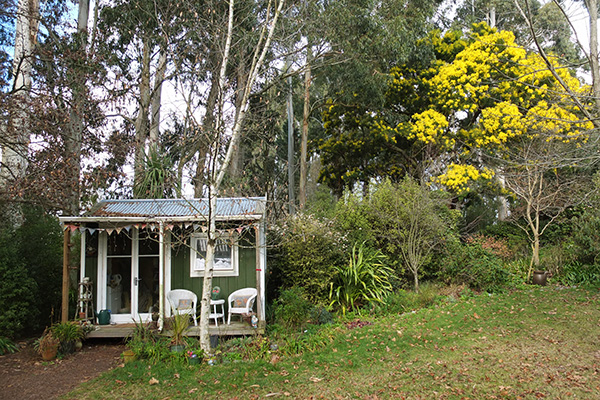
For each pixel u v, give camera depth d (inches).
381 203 461.7
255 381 235.3
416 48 658.2
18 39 446.0
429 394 208.2
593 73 261.6
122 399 219.5
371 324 347.9
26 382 250.2
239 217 335.9
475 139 612.7
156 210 363.6
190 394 221.5
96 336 326.6
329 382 230.2
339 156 809.5
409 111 743.7
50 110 371.2
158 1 484.7
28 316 351.6
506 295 411.8
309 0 414.9
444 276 452.8
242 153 730.8
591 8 263.3
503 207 837.8
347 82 625.3
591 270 452.4
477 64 603.5
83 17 572.7
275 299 390.9
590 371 224.7
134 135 525.0
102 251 363.9
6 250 339.3
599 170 484.4
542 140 490.3
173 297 347.3
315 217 451.5
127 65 575.8
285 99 808.3
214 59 378.6
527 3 234.8
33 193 357.7
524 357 249.9
